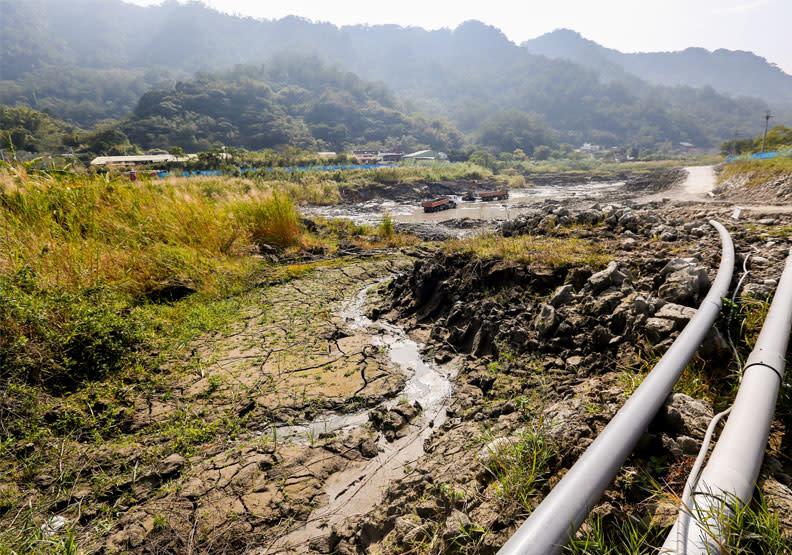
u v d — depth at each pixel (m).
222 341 5.03
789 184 14.83
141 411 3.61
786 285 3.44
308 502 2.66
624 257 5.16
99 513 2.54
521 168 83.31
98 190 7.36
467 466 2.50
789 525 1.61
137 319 4.89
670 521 1.77
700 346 3.09
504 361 3.96
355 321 5.69
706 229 6.38
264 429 3.43
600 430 2.41
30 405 3.32
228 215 8.99
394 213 30.53
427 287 5.79
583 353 3.73
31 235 5.48
